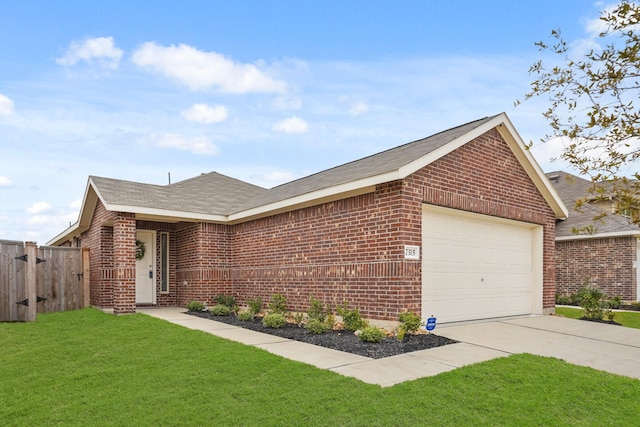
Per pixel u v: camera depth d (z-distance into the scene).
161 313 12.70
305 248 11.48
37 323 11.08
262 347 8.06
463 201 10.47
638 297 17.06
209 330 9.79
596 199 4.12
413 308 9.04
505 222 12.14
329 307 10.58
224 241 14.42
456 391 5.59
